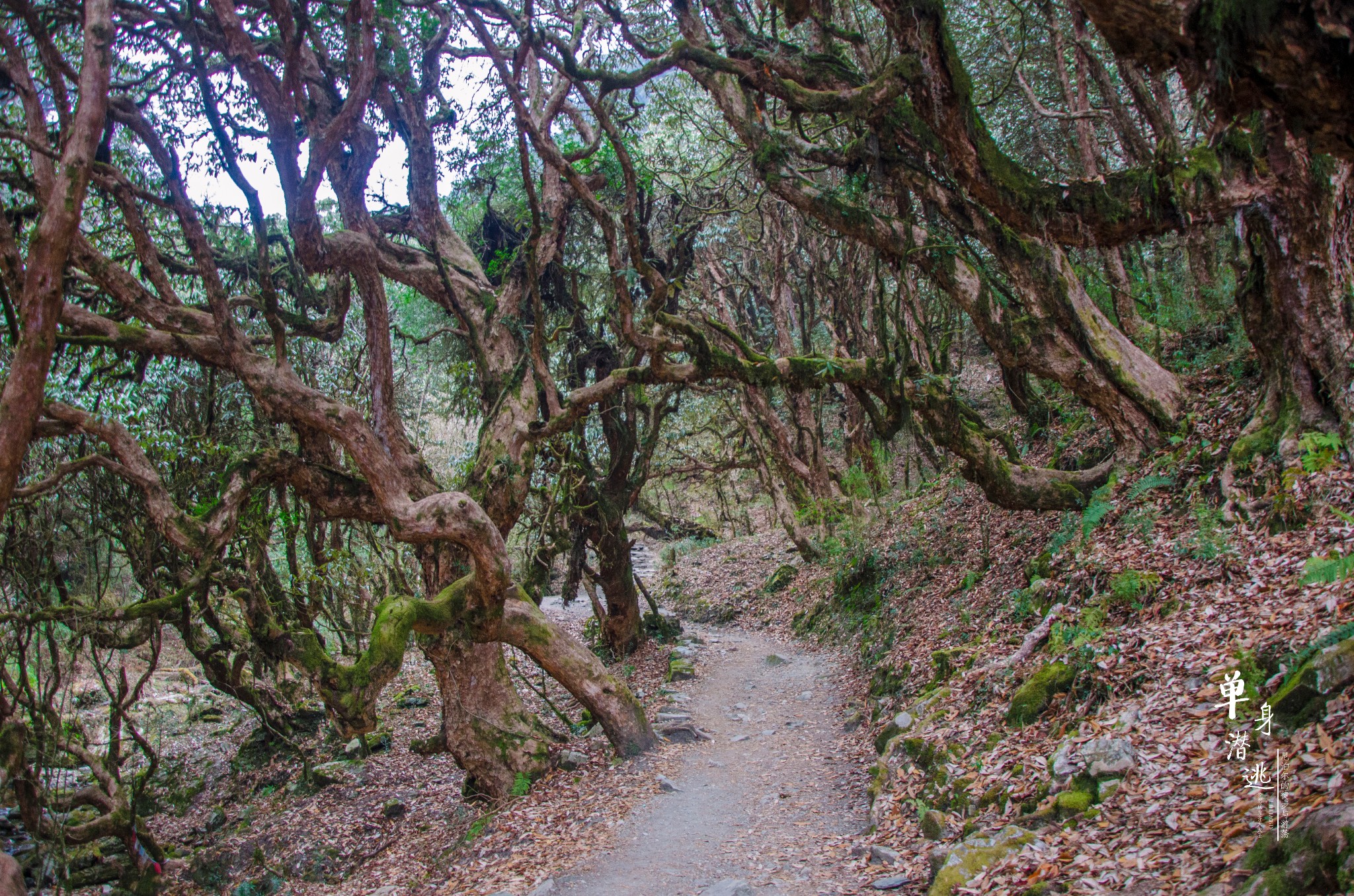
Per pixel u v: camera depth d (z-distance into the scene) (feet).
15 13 30.53
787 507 86.53
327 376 59.47
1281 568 27.86
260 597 37.86
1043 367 43.86
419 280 51.83
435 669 43.50
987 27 61.26
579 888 27.63
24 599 41.83
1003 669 33.24
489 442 45.55
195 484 47.57
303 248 39.63
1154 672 25.95
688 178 71.67
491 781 42.32
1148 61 10.90
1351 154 9.98
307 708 64.59
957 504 61.05
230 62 41.47
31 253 22.20
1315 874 13.47
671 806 34.86
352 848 42.63
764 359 46.42
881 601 59.82
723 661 64.49
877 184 43.73
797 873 25.93
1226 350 44.86
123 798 42.16
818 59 43.60
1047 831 21.13
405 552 62.08
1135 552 34.47
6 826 46.70
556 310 64.64
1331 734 18.63
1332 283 32.83
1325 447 31.89
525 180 40.42
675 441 97.76
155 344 37.37
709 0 45.01
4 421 22.09
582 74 39.99
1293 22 8.93
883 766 32.22
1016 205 37.68
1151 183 35.94
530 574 62.08
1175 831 18.40
